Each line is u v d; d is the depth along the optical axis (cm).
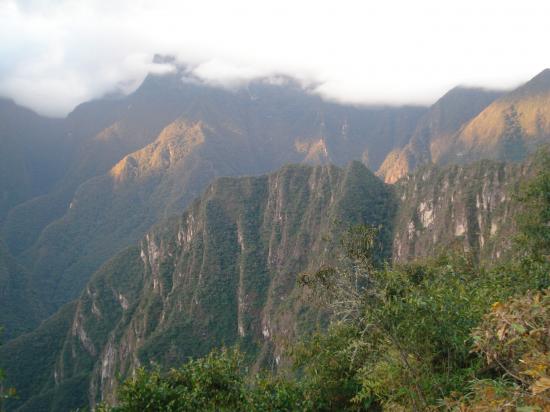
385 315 626
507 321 465
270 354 5203
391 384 679
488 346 504
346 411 870
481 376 653
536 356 432
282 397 888
